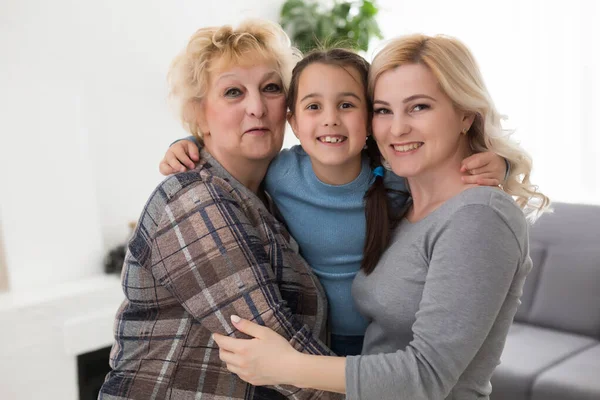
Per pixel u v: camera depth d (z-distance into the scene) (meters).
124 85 3.48
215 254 1.14
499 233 1.03
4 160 2.92
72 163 3.14
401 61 1.12
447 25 4.50
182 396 1.19
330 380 1.04
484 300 1.01
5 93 2.92
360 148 1.24
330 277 1.32
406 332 1.16
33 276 3.01
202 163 1.31
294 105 1.28
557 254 3.00
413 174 1.15
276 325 1.11
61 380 2.87
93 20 3.33
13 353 2.73
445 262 1.03
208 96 1.30
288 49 1.35
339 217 1.29
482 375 1.14
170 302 1.22
